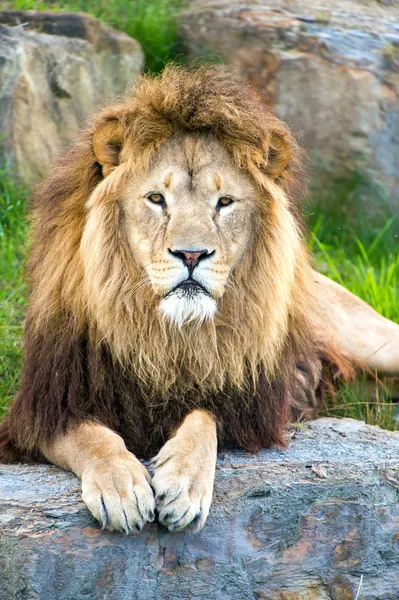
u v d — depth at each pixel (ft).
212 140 24.72
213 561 24.04
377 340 35.29
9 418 27.78
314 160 53.72
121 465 22.71
